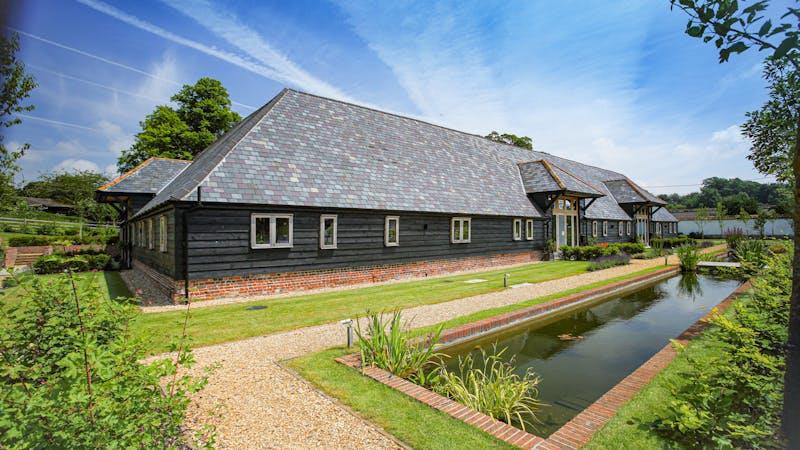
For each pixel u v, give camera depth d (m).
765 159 8.45
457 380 6.20
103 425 2.55
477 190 20.69
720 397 3.73
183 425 4.18
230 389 5.17
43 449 2.46
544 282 14.81
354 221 14.51
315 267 13.40
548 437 4.26
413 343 6.83
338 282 13.99
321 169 14.63
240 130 16.31
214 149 17.50
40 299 3.47
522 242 22.56
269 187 12.60
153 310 10.04
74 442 2.44
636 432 3.91
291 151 14.41
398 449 3.77
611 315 11.14
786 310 5.22
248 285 11.95
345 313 9.70
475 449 3.72
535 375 6.75
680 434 3.75
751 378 3.83
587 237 28.91
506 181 23.83
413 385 5.27
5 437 2.23
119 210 23.72
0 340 3.11
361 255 14.70
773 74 6.17
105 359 2.66
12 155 11.29
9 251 23.61
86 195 46.50
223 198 11.36
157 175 20.45
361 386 5.24
